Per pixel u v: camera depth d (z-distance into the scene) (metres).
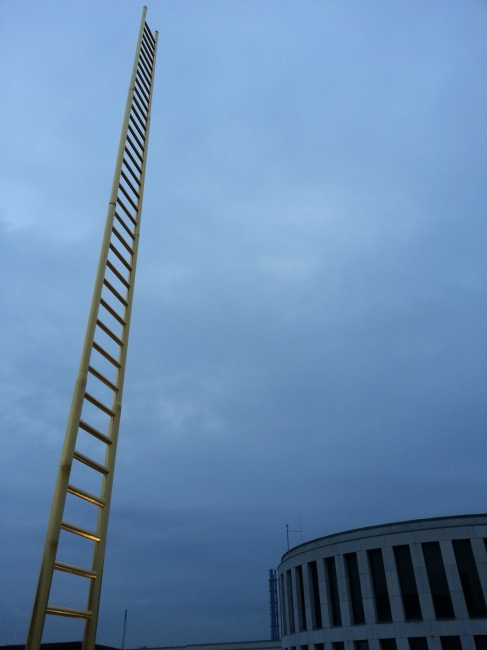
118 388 7.56
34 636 5.16
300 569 41.66
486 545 32.28
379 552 35.44
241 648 70.06
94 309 7.29
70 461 6.11
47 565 5.51
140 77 10.86
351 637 34.16
